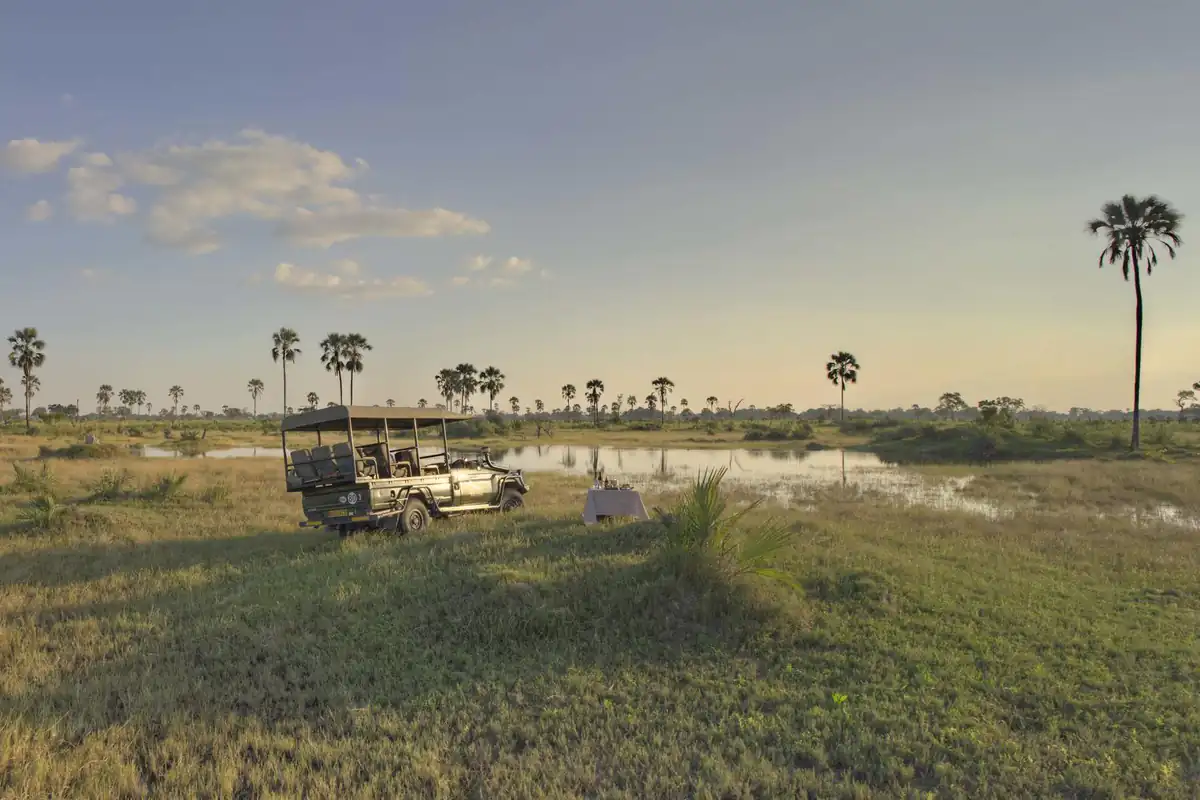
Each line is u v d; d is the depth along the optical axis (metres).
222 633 7.74
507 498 15.89
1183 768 5.02
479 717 5.82
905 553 10.82
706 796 4.62
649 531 11.09
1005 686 6.31
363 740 5.43
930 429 50.19
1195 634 7.61
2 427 81.44
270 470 28.50
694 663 6.90
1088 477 25.58
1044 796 4.71
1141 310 39.81
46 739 5.36
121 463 31.31
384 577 9.44
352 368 92.81
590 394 119.94
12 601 8.97
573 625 7.68
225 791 4.72
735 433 80.88
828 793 4.77
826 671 6.67
